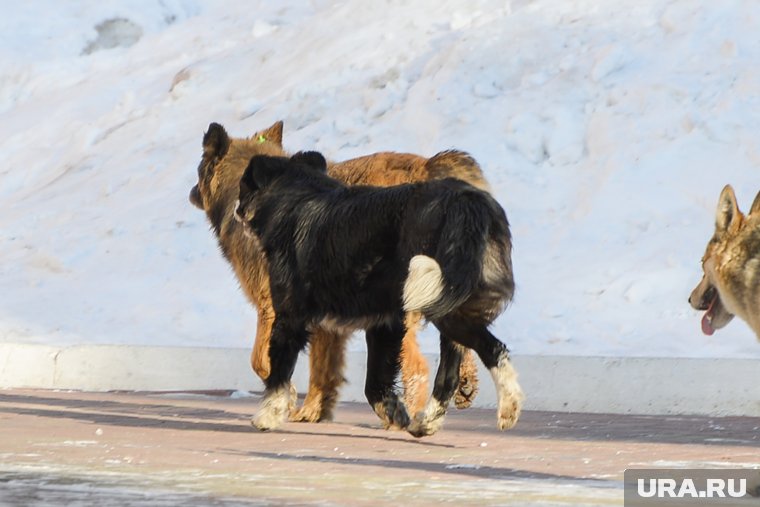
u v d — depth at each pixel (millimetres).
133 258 22703
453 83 22984
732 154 19422
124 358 16172
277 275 9953
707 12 22469
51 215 25500
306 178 10102
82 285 22078
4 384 16656
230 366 15742
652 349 15555
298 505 6031
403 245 9148
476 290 8859
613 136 20531
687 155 19688
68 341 19016
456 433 10438
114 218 24406
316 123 23859
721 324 9383
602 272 17797
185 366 15930
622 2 23953
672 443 9680
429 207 9000
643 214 18891
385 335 10273
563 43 23172
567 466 7898
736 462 8148
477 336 8953
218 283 21094
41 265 23359
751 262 8711
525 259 18641
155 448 8781
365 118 23469
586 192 19797
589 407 13445
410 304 8602
